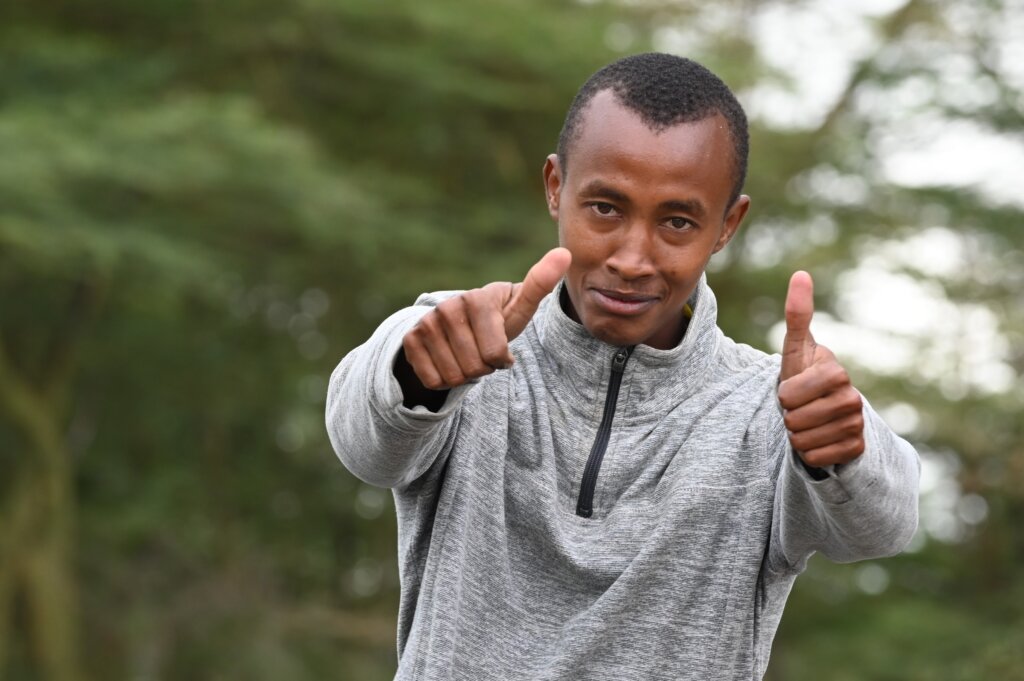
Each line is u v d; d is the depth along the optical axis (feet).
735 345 10.23
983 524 66.18
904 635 60.23
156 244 47.67
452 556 9.24
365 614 63.57
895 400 57.47
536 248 56.65
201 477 64.28
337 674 60.44
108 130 46.98
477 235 57.00
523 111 56.90
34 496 58.18
